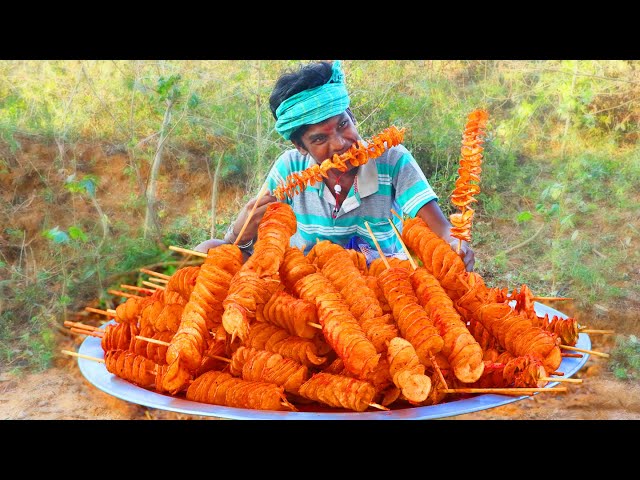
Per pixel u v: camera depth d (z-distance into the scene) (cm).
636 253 686
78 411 443
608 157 824
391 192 420
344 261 311
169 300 312
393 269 306
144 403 277
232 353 307
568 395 465
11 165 784
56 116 854
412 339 279
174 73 810
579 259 671
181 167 812
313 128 370
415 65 869
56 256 670
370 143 324
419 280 303
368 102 795
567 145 845
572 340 319
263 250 297
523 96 886
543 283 654
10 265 671
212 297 290
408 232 328
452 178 745
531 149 858
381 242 426
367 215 420
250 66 826
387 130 326
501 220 758
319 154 379
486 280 659
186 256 658
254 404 274
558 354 288
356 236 425
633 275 657
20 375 509
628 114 867
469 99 849
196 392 285
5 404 455
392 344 269
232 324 271
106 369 315
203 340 287
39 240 710
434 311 290
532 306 322
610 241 711
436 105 831
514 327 294
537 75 897
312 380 279
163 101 733
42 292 621
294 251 312
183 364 282
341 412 276
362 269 336
